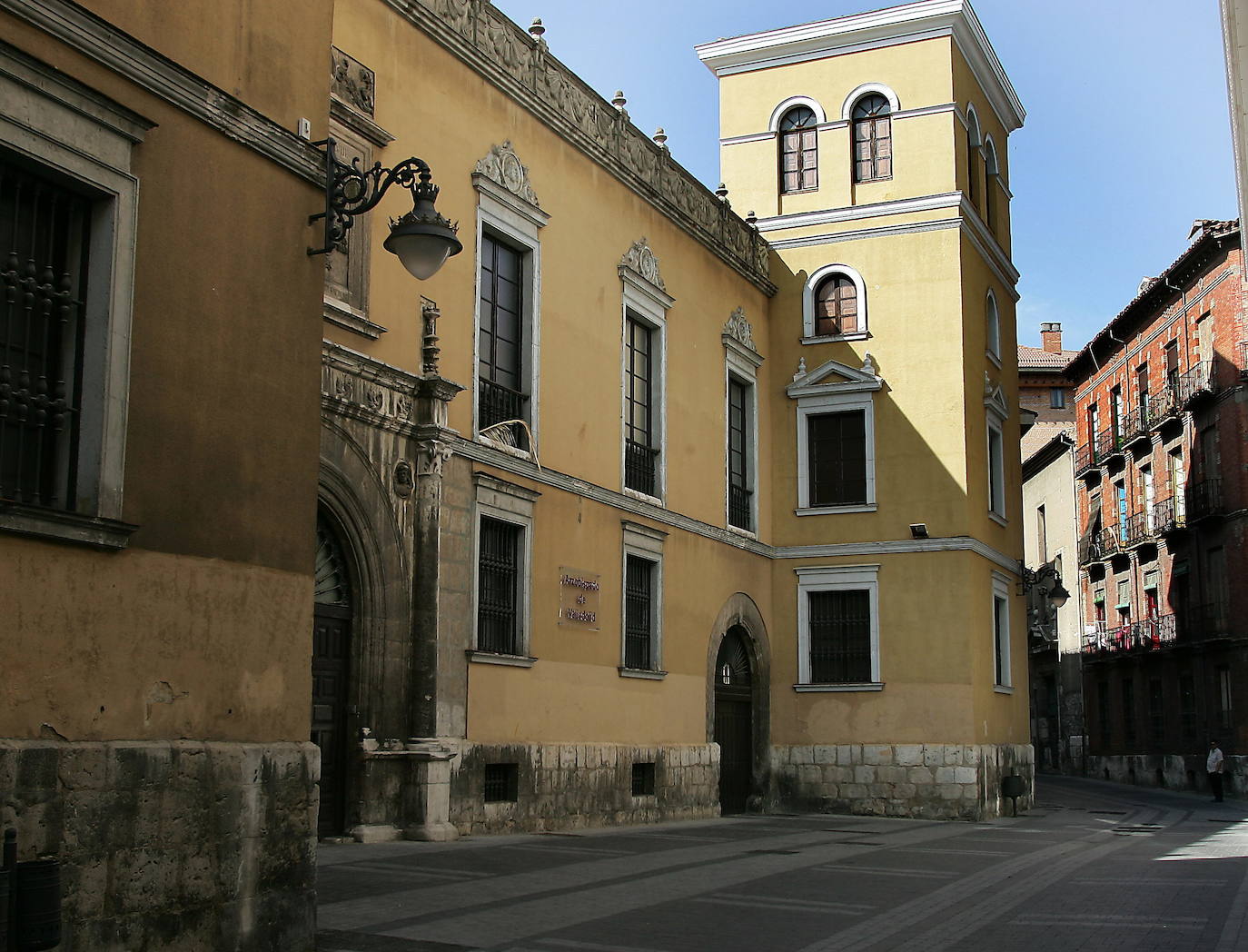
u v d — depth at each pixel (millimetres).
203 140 8398
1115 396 50094
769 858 15703
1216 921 10492
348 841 14602
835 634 27641
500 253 18891
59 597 7152
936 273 27812
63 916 6918
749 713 26812
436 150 17234
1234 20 13133
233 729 8281
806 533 27938
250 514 8578
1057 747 58062
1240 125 13461
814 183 29234
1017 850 17641
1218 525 39625
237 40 8859
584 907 10625
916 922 10406
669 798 22125
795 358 28609
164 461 7926
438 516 16219
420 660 15797
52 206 7633
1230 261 38938
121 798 7352
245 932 8109
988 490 28641
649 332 23500
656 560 22547
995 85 31375
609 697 20516
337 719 14875
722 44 30109
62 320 7633
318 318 9352
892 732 26625
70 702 7164
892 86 28703
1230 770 38312
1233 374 38562
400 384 15797
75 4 7473
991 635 27969
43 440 7512
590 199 21156
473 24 18078
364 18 16062
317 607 14648
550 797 18406
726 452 26016
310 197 9383
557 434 19672
